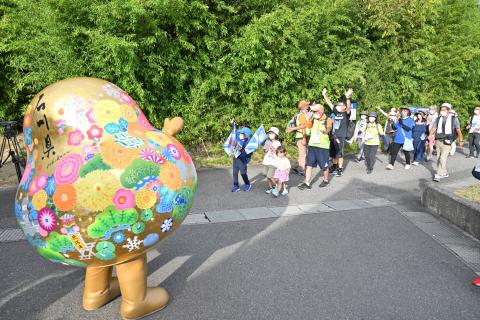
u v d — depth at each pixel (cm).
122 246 280
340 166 880
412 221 582
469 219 538
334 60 1167
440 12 1427
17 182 761
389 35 1286
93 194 261
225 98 1023
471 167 1012
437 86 1455
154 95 905
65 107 277
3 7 895
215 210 620
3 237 508
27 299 365
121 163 273
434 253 471
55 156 270
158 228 293
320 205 654
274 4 967
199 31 927
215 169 905
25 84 928
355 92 1260
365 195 727
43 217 265
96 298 348
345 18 1085
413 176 898
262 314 341
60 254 275
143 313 331
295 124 889
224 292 377
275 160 685
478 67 1540
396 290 384
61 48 758
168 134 336
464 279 409
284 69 995
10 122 762
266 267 428
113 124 286
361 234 527
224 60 951
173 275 410
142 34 788
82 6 723
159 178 287
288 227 548
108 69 771
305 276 409
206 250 471
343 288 386
